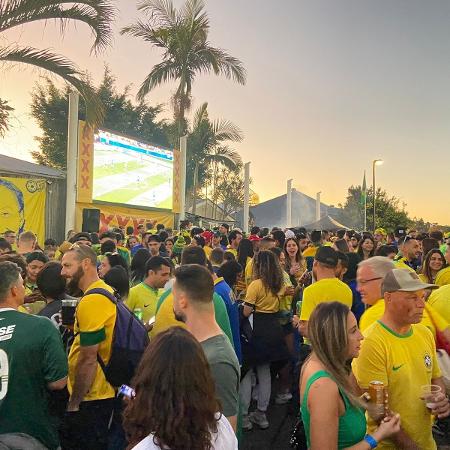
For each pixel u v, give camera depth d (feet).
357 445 8.11
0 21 29.22
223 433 6.12
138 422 5.60
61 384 10.07
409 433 9.46
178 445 5.45
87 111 33.47
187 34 74.18
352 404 8.11
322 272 16.08
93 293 11.89
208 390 5.75
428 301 13.03
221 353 8.70
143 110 127.85
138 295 17.02
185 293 9.31
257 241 35.22
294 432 10.16
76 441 11.51
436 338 12.39
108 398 11.83
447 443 14.61
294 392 17.95
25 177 52.90
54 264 13.76
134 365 11.89
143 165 69.10
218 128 102.37
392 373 9.47
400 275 9.70
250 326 18.35
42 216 50.06
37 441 9.29
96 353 11.69
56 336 10.19
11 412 9.57
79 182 55.16
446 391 11.18
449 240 20.47
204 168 125.39
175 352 5.69
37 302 14.99
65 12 30.60
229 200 155.43
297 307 19.79
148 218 70.79
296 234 36.52
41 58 30.78
